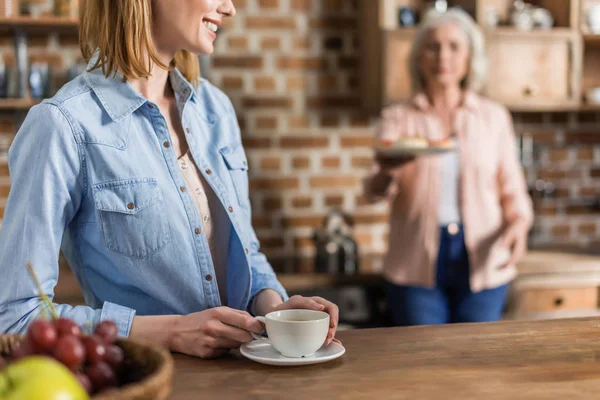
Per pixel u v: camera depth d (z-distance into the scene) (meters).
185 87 1.39
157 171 1.30
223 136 1.47
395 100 3.12
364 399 0.93
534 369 1.06
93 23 1.30
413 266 2.71
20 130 1.24
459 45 2.79
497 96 3.23
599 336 1.24
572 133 3.62
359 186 3.42
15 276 1.15
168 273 1.31
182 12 1.29
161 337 1.16
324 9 3.35
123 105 1.29
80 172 1.24
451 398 0.94
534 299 3.11
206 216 1.40
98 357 0.76
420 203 2.72
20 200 1.19
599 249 3.45
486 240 2.71
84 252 1.32
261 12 3.31
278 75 3.34
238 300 1.41
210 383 1.00
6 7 2.85
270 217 3.37
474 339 1.22
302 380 1.01
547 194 3.57
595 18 3.35
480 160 2.77
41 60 3.11
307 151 3.38
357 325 2.98
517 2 3.42
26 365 0.63
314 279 2.95
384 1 3.11
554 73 3.28
